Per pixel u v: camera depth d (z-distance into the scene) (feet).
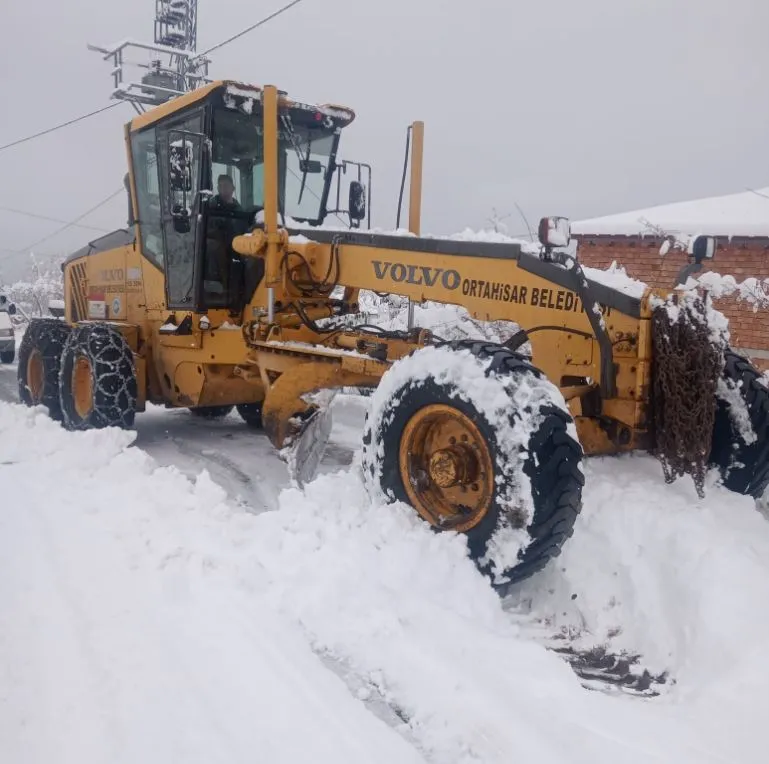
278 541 10.77
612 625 9.61
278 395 15.39
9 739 6.71
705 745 6.78
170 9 55.88
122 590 9.59
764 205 30.30
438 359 10.53
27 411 19.58
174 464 18.24
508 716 7.06
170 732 6.75
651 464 11.75
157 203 19.63
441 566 9.88
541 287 11.82
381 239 14.53
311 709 7.14
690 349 10.38
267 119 15.49
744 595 8.57
